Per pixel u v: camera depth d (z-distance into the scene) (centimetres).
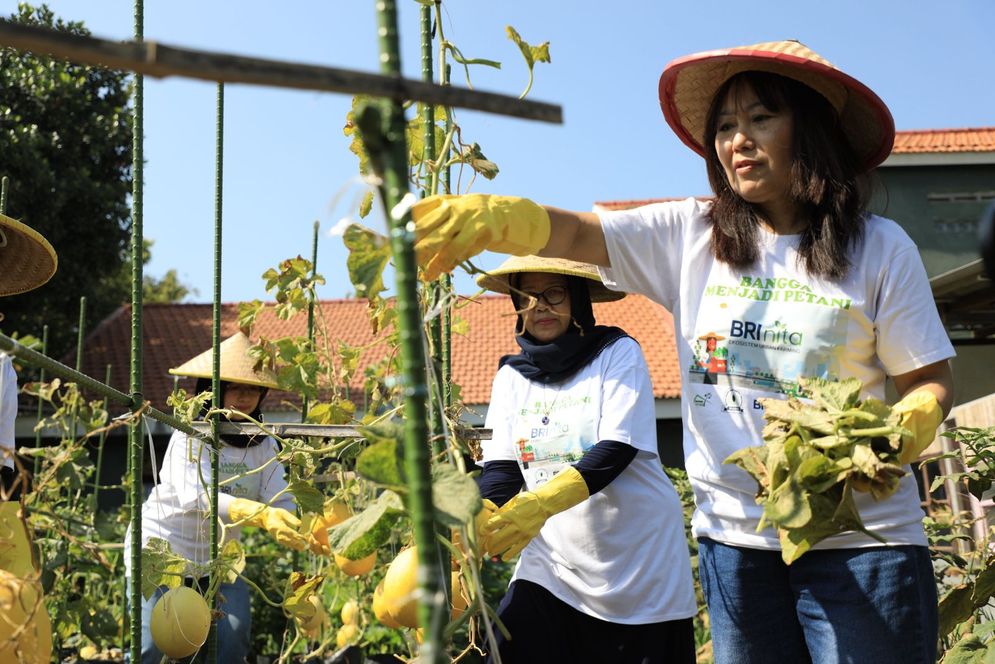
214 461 296
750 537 233
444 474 140
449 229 185
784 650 235
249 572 541
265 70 91
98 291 1864
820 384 200
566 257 239
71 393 466
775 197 235
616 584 287
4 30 80
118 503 1346
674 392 1403
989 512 377
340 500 320
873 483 184
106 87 1766
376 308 266
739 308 234
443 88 101
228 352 389
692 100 257
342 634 470
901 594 217
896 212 1340
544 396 303
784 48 229
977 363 1064
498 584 589
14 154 1552
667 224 249
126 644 375
